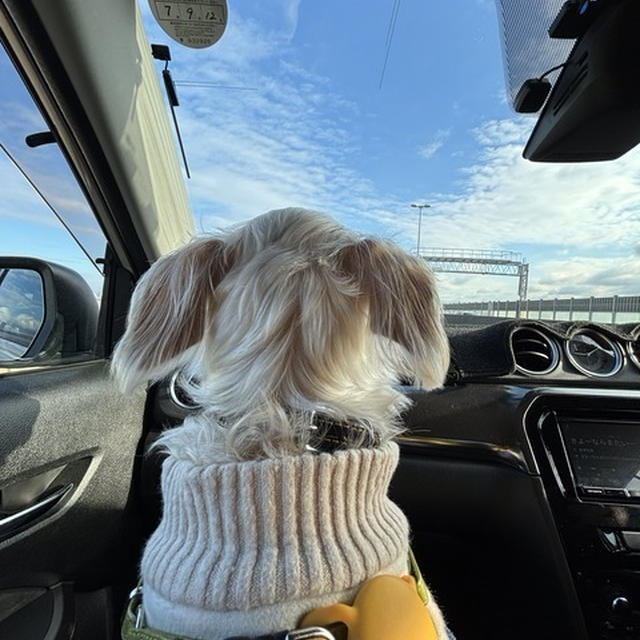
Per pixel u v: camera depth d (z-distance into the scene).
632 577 0.56
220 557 0.25
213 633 0.24
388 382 0.35
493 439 0.59
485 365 0.61
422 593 0.30
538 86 0.51
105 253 0.62
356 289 0.33
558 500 0.57
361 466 0.28
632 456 0.57
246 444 0.29
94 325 0.60
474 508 0.60
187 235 0.72
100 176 0.56
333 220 0.38
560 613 0.58
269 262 0.33
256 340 0.32
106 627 0.56
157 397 0.60
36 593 0.46
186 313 0.33
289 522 0.26
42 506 0.44
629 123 0.50
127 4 0.53
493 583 0.63
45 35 0.44
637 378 0.61
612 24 0.41
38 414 0.43
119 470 0.55
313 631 0.23
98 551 0.52
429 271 0.35
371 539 0.27
